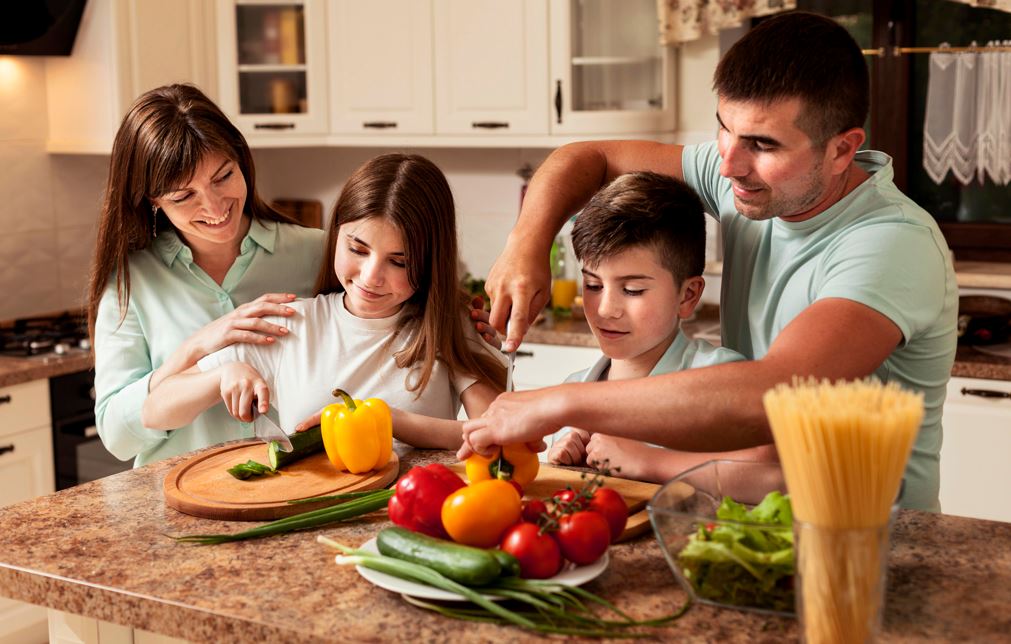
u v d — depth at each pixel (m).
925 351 1.47
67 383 3.34
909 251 1.37
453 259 1.83
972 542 1.30
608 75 3.69
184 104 1.94
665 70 3.70
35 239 3.88
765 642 1.07
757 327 1.62
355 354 1.82
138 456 2.04
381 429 1.57
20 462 3.23
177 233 2.08
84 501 1.52
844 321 1.29
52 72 3.79
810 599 1.01
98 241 2.04
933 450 1.55
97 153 3.77
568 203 1.73
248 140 3.95
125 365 2.05
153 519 1.44
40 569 1.27
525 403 1.33
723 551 1.11
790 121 1.32
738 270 1.67
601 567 1.22
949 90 3.56
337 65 4.00
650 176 1.58
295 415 1.81
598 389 1.29
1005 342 3.19
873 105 3.66
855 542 0.99
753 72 1.33
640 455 1.54
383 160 1.80
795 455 0.98
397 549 1.21
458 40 3.81
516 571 1.16
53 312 3.95
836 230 1.49
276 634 1.12
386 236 1.72
